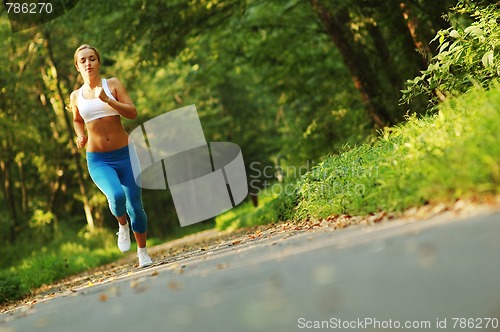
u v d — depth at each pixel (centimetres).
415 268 540
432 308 422
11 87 5059
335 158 1859
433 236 665
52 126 5862
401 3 2497
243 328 462
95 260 3784
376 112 3064
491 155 832
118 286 1055
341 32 3070
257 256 938
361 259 643
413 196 970
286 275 658
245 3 3189
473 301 419
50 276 2831
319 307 481
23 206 6091
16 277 1934
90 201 6456
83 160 6162
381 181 1112
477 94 1420
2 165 5659
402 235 732
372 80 3081
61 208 7200
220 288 686
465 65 1805
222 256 1148
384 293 481
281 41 3925
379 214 1060
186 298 675
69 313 799
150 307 668
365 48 3322
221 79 4500
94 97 1527
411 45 2945
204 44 3878
